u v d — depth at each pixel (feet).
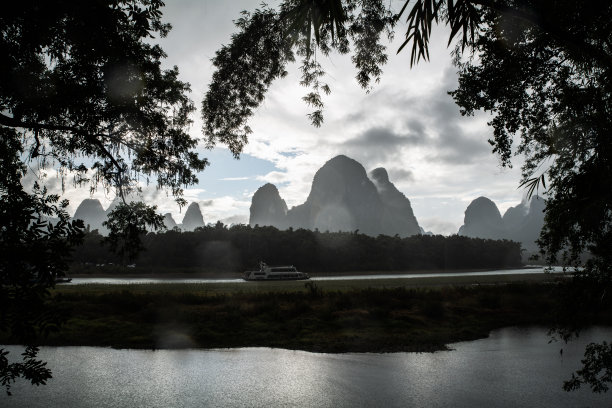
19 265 12.32
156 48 26.86
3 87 19.20
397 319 75.05
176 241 315.37
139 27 18.17
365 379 42.70
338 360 50.98
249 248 321.52
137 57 23.34
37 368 13.75
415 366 48.34
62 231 13.12
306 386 40.11
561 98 20.98
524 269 406.41
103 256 281.74
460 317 80.64
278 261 324.39
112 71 21.80
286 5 25.72
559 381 41.93
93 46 19.58
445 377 43.60
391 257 369.50
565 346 58.70
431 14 11.77
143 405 34.63
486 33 20.77
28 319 12.37
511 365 48.78
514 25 19.47
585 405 34.91
